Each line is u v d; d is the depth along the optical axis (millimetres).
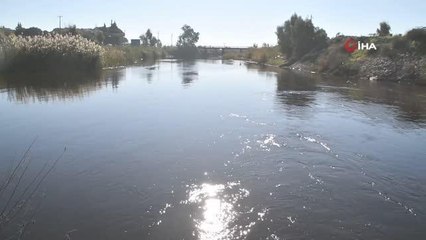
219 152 9711
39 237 5641
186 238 5680
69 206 6648
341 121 13367
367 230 5992
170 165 8734
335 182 7859
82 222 6102
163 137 10984
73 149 9781
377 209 6703
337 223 6188
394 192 7422
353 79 28469
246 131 11820
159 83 24531
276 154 9594
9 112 14055
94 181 7773
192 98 18219
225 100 17797
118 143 10344
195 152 9680
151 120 13109
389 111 15227
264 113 14680
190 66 45781
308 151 9875
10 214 6285
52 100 16719
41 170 8328
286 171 8438
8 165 8602
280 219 6273
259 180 7914
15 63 25953
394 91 21016
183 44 85750
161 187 7500
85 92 19359
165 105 16109
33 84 21453
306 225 6098
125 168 8508
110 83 23547
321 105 16594
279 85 24391
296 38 45344
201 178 7988
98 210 6520
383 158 9414
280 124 12828
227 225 6066
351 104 16844
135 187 7488
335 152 9812
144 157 9258
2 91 18750
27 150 9344
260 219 6262
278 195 7191
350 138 11164
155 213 6430
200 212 6480
